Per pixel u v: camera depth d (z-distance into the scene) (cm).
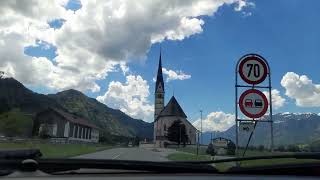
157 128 19625
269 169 299
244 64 1084
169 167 309
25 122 7350
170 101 19250
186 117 19038
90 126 17700
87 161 321
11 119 7131
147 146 19350
